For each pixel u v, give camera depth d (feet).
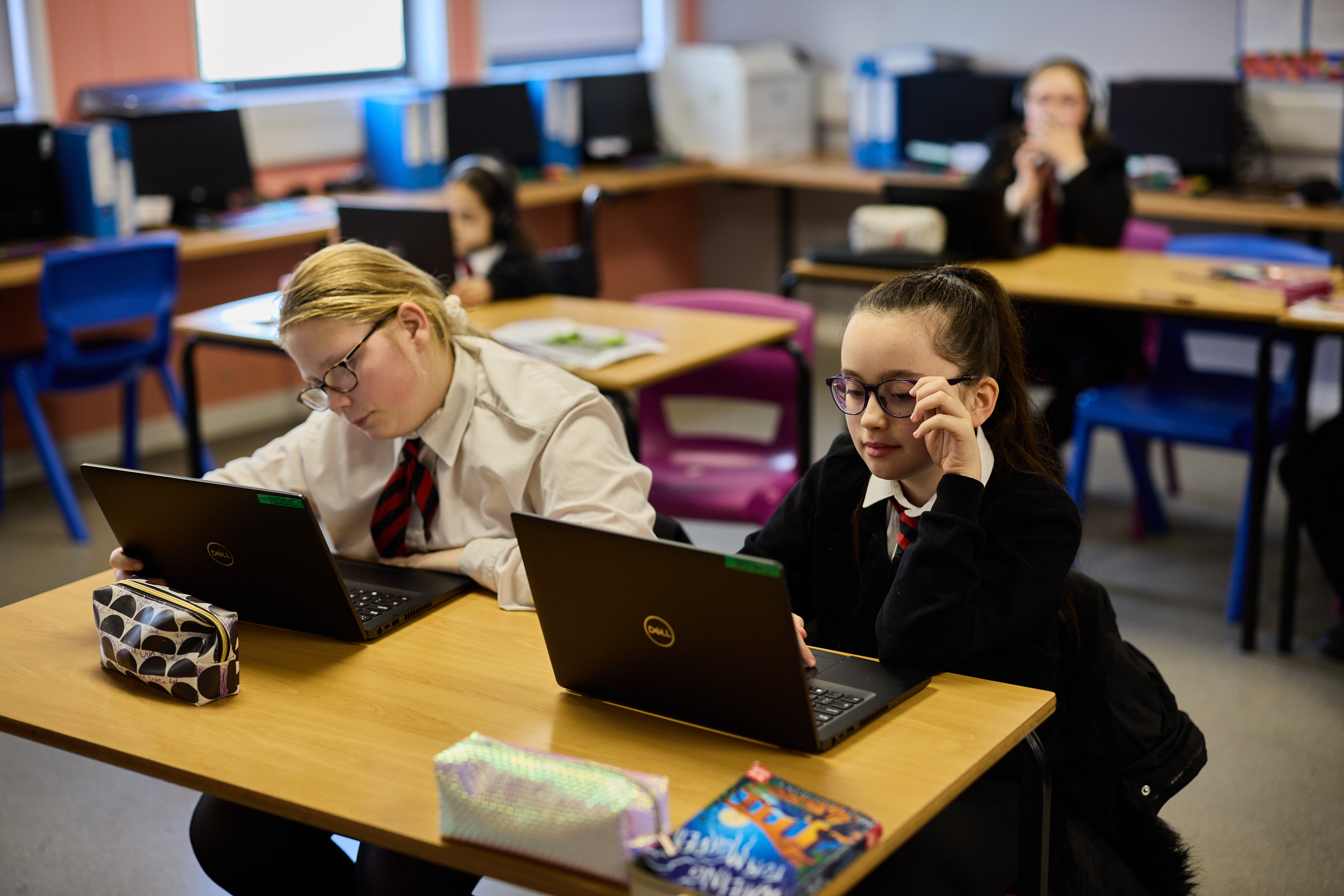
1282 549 12.62
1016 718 4.83
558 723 4.88
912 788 4.35
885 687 4.96
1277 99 17.16
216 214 15.56
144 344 13.71
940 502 5.10
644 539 4.47
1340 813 8.31
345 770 4.57
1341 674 10.14
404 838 4.18
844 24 21.04
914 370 5.12
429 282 6.24
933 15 20.15
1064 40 19.07
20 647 5.65
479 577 6.01
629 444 9.71
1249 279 11.28
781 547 5.97
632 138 20.34
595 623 4.79
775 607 4.28
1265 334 10.09
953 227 12.59
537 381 6.31
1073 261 12.58
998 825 5.15
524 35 20.24
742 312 11.81
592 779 3.96
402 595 5.92
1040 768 4.90
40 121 14.28
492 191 12.35
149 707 5.07
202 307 16.49
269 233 14.99
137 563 5.87
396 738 4.79
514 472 6.09
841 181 18.75
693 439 11.26
